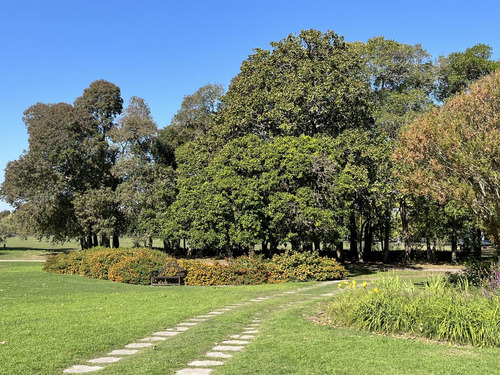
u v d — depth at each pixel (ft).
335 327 28.89
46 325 30.35
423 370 18.57
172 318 33.45
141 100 113.91
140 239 107.65
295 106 76.54
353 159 76.18
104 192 111.14
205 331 28.19
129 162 107.24
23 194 113.50
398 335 26.32
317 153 70.33
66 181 114.73
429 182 37.58
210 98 121.49
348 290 36.70
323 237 75.46
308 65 79.15
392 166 76.23
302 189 69.31
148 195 104.88
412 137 37.96
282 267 64.39
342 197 73.51
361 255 108.78
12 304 41.91
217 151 86.89
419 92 97.91
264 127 81.82
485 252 114.52
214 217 75.15
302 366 19.49
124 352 23.53
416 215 99.09
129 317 33.99
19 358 21.68
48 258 83.10
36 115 122.93
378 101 102.73
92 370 19.83
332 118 81.46
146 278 62.34
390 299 28.89
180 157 102.12
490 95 35.68
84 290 54.60
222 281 61.57
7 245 200.44
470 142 34.04
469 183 36.91
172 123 125.70
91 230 113.09
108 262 69.10
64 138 112.47
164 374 18.78
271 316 34.14
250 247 79.71
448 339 24.75
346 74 81.56
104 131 125.90
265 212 69.46
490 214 37.45
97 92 125.18
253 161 70.85
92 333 27.66
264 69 82.69
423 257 108.78
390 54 105.19
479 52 104.06
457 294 29.07
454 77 102.17
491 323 23.84
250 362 20.31
